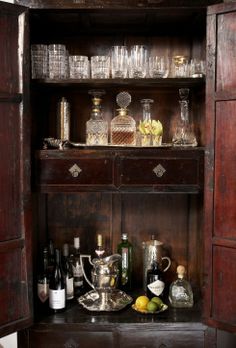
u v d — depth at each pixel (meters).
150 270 2.26
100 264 2.19
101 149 2.10
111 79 2.04
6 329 1.90
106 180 2.07
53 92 2.36
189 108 2.36
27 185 1.95
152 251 2.31
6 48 1.86
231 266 1.90
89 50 2.35
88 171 2.07
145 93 2.37
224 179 1.91
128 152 2.06
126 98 2.25
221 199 1.92
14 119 1.91
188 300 2.21
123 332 2.04
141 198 2.42
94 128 2.21
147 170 2.07
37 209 2.32
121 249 2.36
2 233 1.89
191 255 2.41
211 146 1.93
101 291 2.19
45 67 2.12
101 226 2.42
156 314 2.12
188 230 2.41
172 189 2.07
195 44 2.33
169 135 2.38
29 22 1.93
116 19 2.10
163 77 2.14
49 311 2.15
